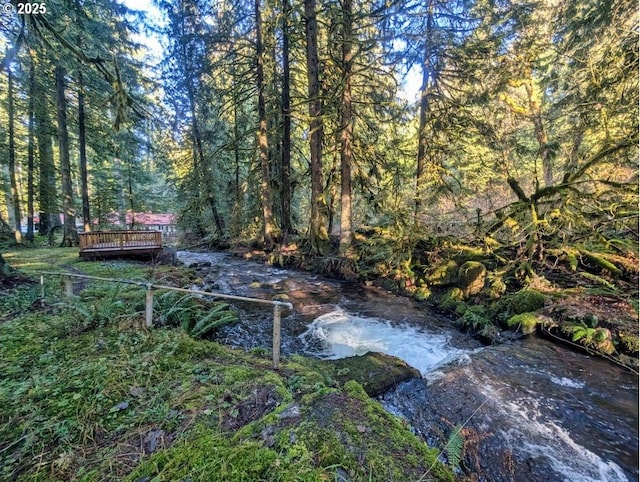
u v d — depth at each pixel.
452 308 6.89
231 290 8.55
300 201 20.39
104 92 13.38
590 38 7.64
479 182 11.55
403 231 9.20
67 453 2.07
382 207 10.66
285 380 3.07
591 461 2.61
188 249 18.23
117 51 13.08
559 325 5.06
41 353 3.52
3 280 6.22
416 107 10.60
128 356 3.44
